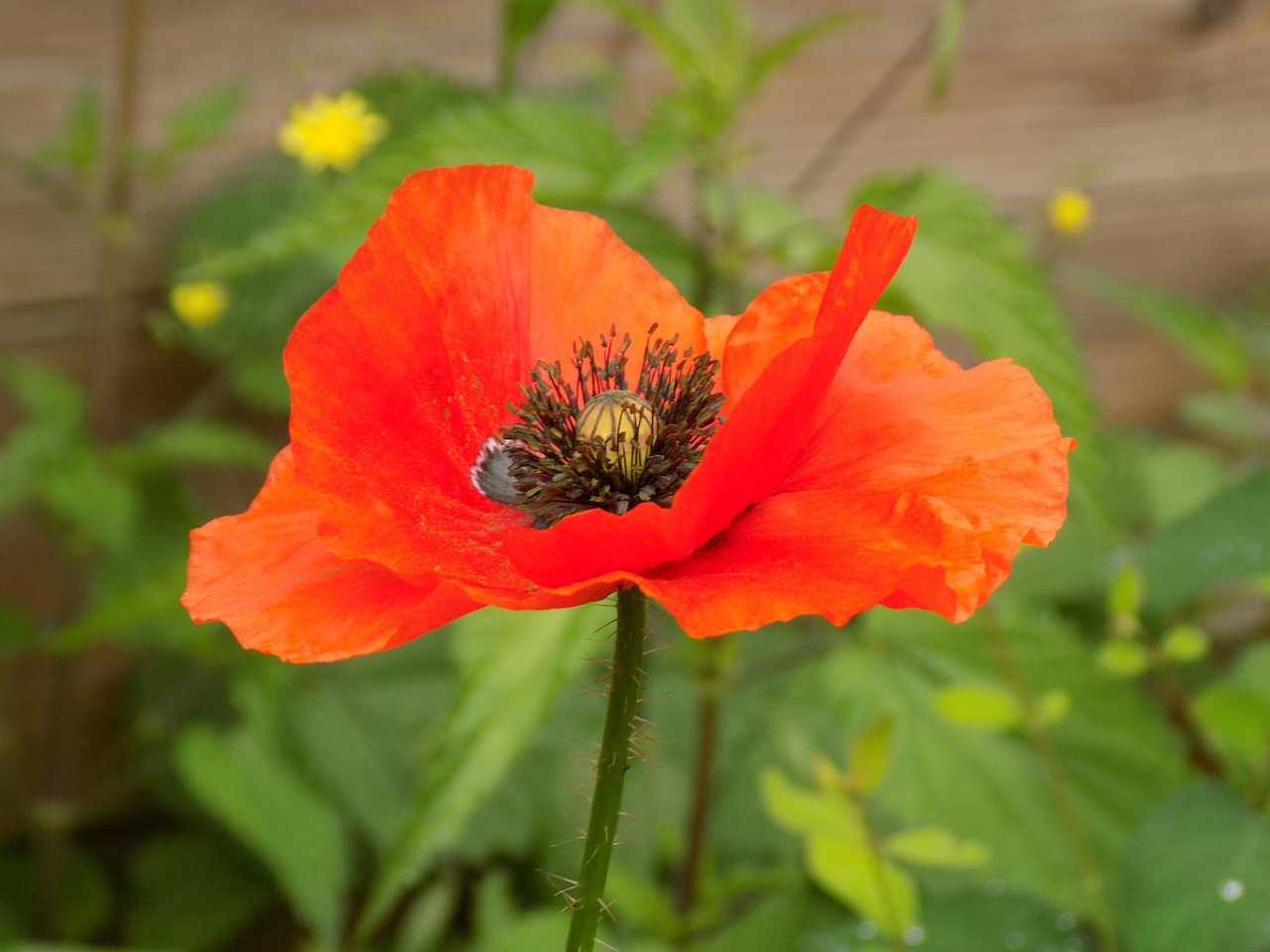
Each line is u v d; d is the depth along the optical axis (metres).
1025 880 0.31
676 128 0.28
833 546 0.21
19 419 0.41
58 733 0.39
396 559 0.21
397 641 0.20
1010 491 0.21
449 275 0.22
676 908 0.33
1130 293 0.35
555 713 0.41
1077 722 0.32
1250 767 0.28
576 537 0.20
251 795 0.36
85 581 0.40
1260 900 0.25
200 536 0.22
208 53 0.40
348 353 0.22
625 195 0.29
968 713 0.28
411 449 0.22
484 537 0.22
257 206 0.41
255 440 0.40
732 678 0.32
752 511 0.22
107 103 0.39
